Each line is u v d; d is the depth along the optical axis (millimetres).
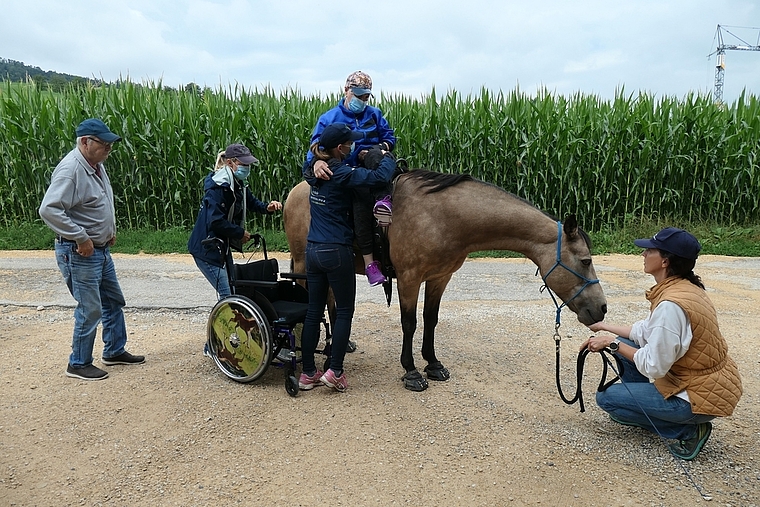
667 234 3127
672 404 3191
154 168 11383
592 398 4141
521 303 6793
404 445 3389
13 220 11625
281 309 4227
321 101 12273
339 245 3850
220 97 11852
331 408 3840
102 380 4203
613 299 7008
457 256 4109
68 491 2904
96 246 4125
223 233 4250
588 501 2891
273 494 2906
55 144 11398
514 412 3848
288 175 11453
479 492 2951
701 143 11672
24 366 4465
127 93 11453
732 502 2895
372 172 3729
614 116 11445
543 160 11391
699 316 3014
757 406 4008
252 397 3979
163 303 6469
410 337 4215
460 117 11523
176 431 3490
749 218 12062
